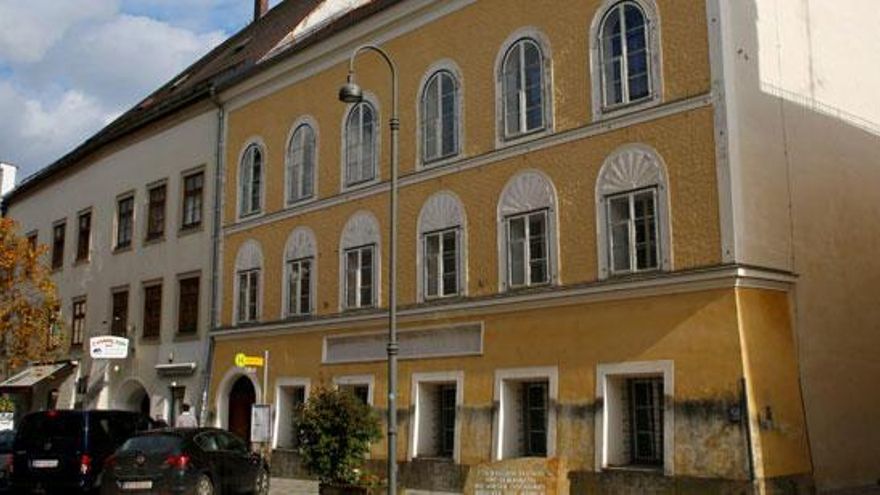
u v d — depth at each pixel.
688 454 14.95
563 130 17.97
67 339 35.81
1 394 37.78
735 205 15.20
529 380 17.92
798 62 17.33
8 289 33.53
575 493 16.41
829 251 16.98
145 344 30.70
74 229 36.78
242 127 27.61
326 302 23.22
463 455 18.67
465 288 19.45
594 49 17.62
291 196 25.14
